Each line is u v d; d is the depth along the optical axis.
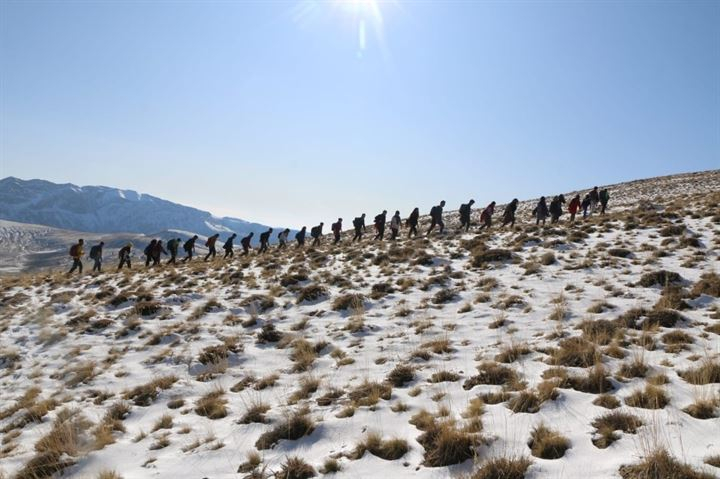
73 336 12.88
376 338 10.60
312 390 8.05
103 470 5.75
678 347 7.77
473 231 25.02
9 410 8.65
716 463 4.40
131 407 8.19
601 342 8.48
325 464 5.42
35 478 5.80
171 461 6.03
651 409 5.71
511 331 9.83
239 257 28.38
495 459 4.94
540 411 6.06
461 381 7.52
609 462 4.68
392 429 6.17
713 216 18.41
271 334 11.42
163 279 19.89
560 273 14.07
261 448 6.16
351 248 23.89
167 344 11.69
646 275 12.20
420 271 16.58
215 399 8.06
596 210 32.06
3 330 13.95
